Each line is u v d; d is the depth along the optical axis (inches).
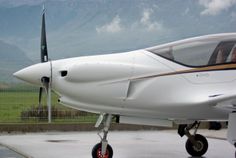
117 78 311.6
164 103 314.5
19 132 583.8
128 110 317.1
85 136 540.7
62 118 618.5
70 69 307.9
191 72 317.4
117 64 313.0
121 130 623.2
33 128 590.2
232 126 312.7
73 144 456.1
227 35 329.1
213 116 324.2
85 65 309.6
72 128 601.3
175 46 323.6
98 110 316.8
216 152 406.6
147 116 323.0
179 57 319.6
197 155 381.1
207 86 316.8
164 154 390.3
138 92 313.3
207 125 644.7
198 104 310.7
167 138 527.8
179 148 431.5
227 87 318.7
